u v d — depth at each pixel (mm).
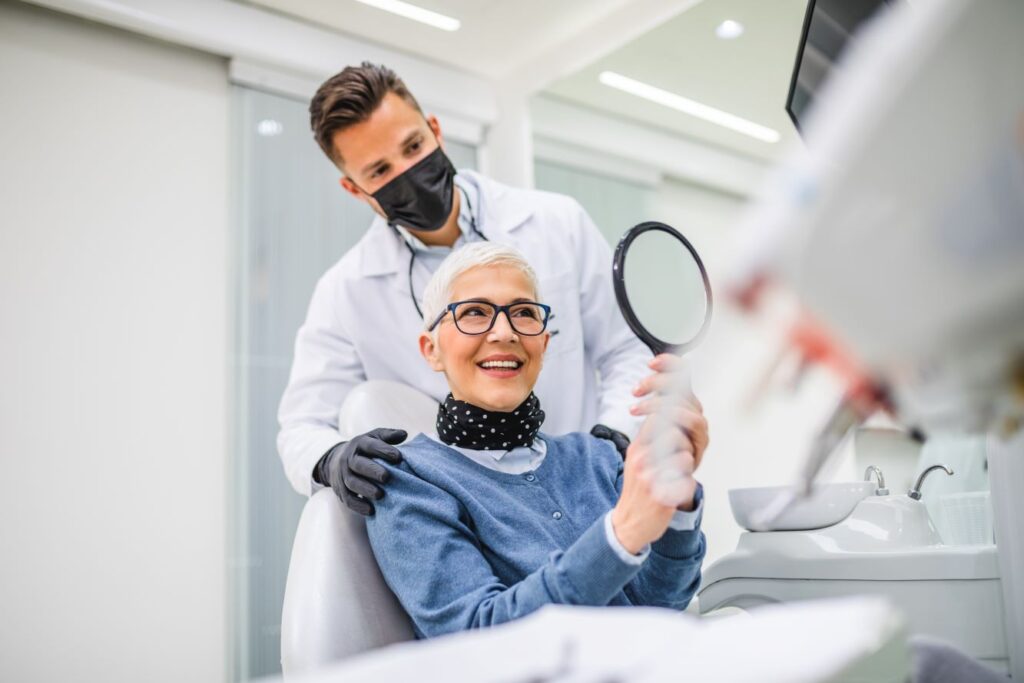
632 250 800
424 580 902
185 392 2174
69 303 2051
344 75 1771
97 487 2014
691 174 2006
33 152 2057
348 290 1797
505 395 1067
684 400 525
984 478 1210
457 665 312
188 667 2051
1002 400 312
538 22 2465
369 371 1797
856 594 1184
